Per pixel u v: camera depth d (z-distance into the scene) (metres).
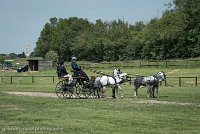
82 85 32.28
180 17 93.75
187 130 18.11
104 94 34.50
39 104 27.12
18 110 24.17
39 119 20.70
